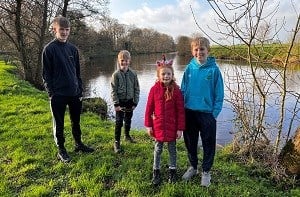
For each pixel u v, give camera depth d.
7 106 4.43
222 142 4.13
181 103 2.14
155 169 2.19
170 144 2.20
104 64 21.20
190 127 2.22
